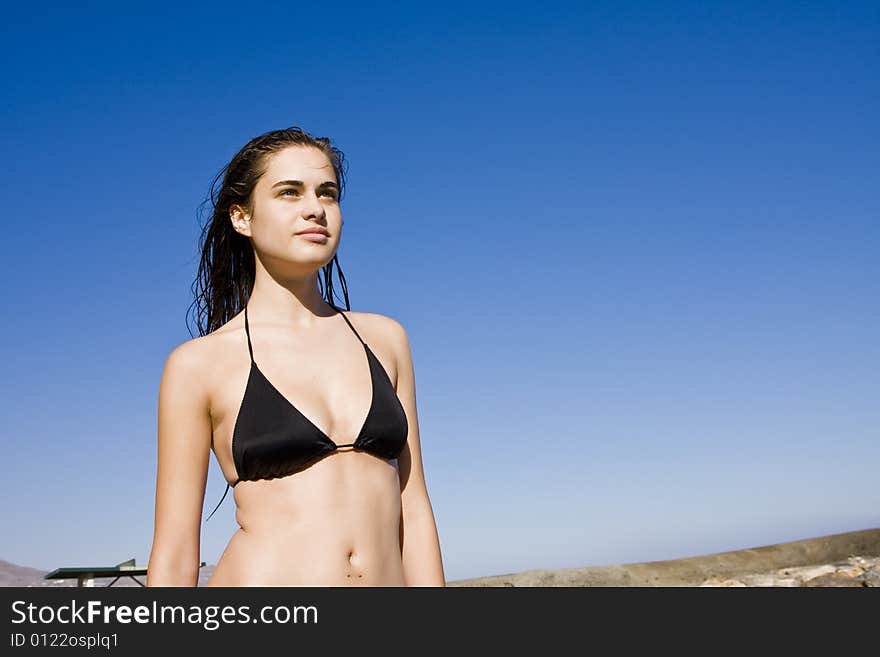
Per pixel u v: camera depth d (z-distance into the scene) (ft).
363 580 7.14
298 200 7.91
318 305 8.27
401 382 8.36
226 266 8.75
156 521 7.47
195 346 7.70
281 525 7.17
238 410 7.47
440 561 7.97
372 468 7.50
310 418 7.37
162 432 7.55
